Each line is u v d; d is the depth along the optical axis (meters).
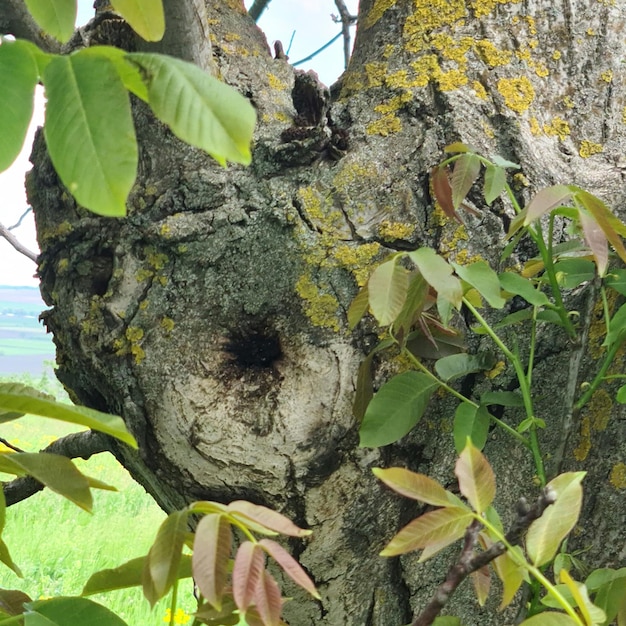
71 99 0.92
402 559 1.45
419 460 1.45
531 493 1.42
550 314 1.37
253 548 1.02
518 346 1.44
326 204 1.46
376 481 1.42
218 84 0.93
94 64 0.93
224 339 1.44
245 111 0.93
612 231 1.19
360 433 1.32
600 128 1.60
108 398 1.53
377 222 1.45
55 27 1.02
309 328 1.42
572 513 1.05
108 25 1.48
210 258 1.45
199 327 1.44
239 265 1.44
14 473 1.11
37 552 4.86
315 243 1.44
